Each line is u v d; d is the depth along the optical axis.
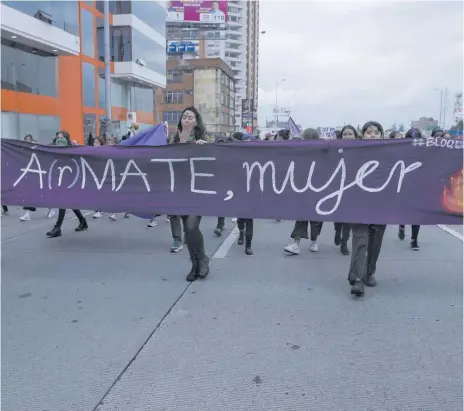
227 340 3.86
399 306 4.60
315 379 3.25
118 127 37.09
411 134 8.97
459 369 3.38
